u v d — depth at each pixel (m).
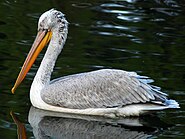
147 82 13.80
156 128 12.91
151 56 17.25
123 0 23.03
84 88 13.89
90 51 17.39
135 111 13.62
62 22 14.55
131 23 20.34
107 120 13.54
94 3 22.39
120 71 14.09
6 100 13.92
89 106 13.83
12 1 22.00
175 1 23.20
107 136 12.48
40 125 12.91
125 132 12.80
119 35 19.02
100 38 18.62
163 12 21.83
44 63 14.30
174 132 12.65
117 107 13.72
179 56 17.42
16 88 14.55
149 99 13.52
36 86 14.04
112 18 20.73
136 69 16.11
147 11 21.80
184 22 20.80
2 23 19.53
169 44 18.44
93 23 20.09
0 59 16.30
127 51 17.58
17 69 15.62
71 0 22.47
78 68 15.92
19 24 19.50
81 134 12.62
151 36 19.11
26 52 16.98
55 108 13.86
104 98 13.82
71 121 13.37
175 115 13.60
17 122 12.90
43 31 14.48
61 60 16.47
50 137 12.33
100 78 13.95
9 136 12.12
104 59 16.78
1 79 14.91
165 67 16.38
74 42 18.11
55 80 14.33
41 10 21.06
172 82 15.19
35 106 13.89
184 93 14.43
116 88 13.80
